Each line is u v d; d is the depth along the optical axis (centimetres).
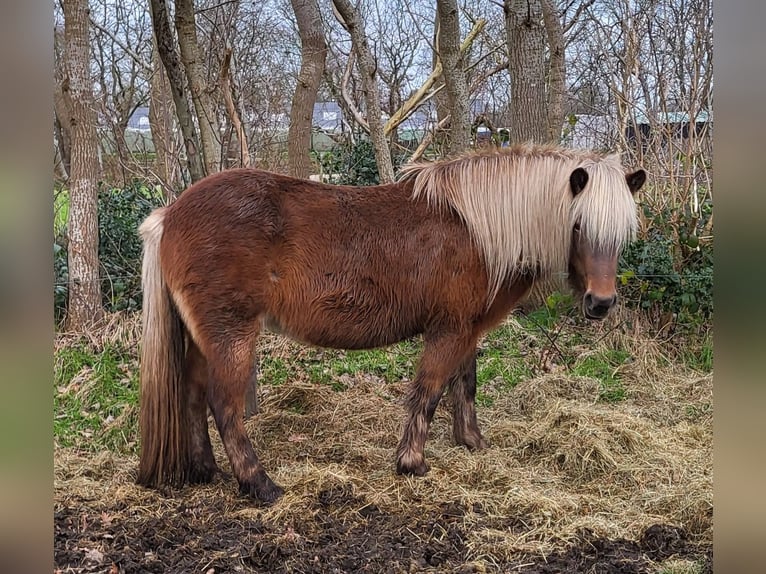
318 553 299
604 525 325
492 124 1034
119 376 523
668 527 323
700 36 680
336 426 461
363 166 920
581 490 373
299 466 395
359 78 1170
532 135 625
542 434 427
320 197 361
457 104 588
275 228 345
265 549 299
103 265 649
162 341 351
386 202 371
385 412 482
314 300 353
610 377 560
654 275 613
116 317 587
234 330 341
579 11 966
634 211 355
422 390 378
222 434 347
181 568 285
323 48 721
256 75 1138
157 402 354
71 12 570
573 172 348
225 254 336
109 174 1047
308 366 559
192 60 510
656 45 865
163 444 355
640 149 701
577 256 364
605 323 629
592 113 1035
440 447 431
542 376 547
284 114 1206
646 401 523
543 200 364
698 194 720
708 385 546
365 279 358
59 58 929
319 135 1307
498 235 364
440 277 365
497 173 369
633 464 393
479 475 383
